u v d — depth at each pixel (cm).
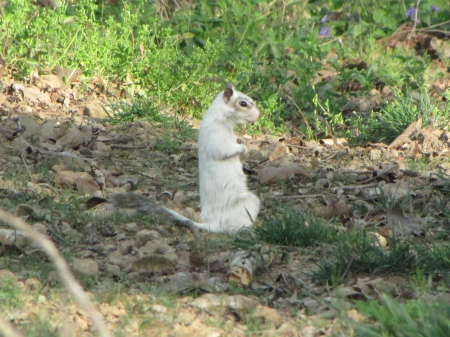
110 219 921
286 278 762
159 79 1573
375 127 1485
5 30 1567
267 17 2109
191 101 1563
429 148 1362
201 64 1603
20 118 1301
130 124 1419
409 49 2086
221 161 905
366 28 2106
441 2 2202
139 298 684
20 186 1024
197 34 1850
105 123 1425
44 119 1383
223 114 920
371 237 884
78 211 948
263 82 1662
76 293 500
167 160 1252
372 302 670
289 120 1620
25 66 1525
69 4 1873
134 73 1605
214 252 831
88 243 841
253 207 905
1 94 1456
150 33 1784
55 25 1602
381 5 2205
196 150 1329
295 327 642
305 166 1278
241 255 788
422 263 786
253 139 1434
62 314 632
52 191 1027
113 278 747
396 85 1773
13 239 809
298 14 2144
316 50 1806
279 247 855
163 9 1995
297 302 700
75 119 1416
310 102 1631
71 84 1560
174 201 1042
